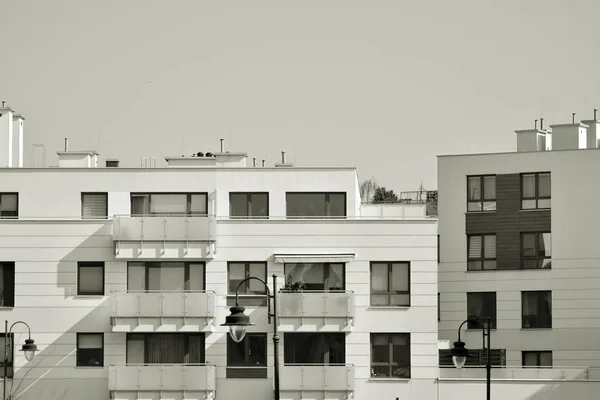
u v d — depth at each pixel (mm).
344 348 75375
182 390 74125
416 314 75625
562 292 88188
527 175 89125
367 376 75312
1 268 76250
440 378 75562
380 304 75812
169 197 76812
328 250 75938
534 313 88688
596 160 88125
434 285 75688
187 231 75188
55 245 76188
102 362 75438
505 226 89188
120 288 75875
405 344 75562
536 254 88812
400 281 75938
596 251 87938
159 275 75938
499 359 88688
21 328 75625
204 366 74188
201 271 75938
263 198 76812
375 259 75938
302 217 76562
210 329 74812
